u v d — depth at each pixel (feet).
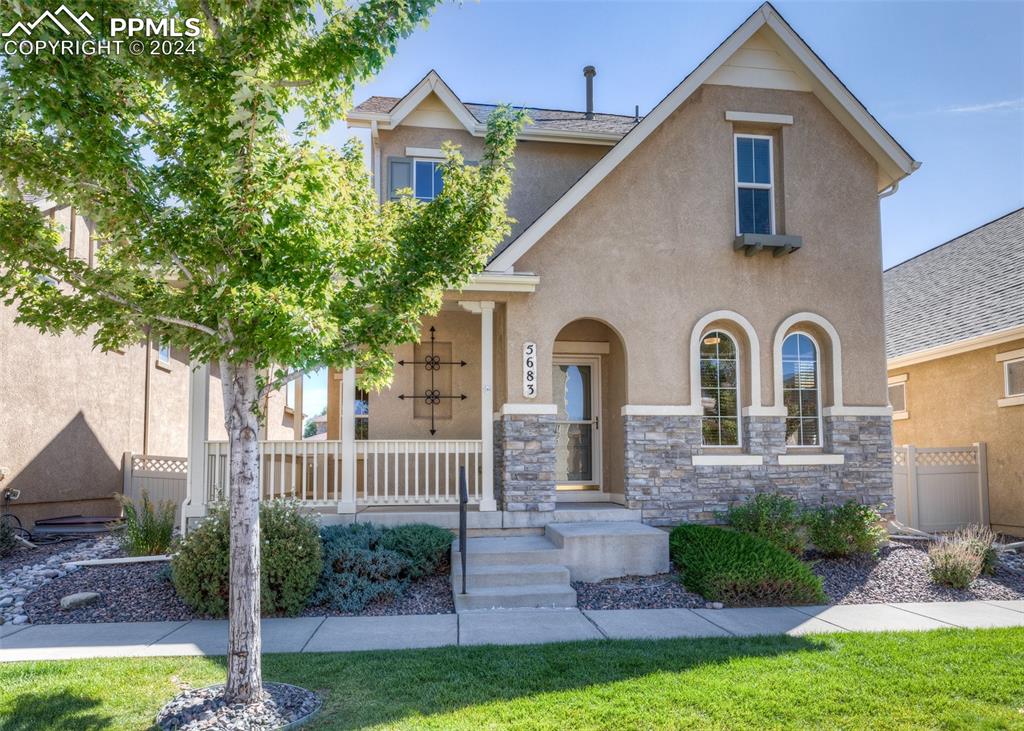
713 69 36.42
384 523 33.06
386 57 16.57
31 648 21.24
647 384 35.37
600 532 30.71
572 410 41.04
